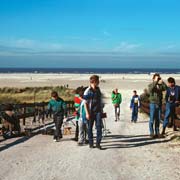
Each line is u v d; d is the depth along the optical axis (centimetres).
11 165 921
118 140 1349
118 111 2234
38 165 923
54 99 1333
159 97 1392
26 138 1410
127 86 7744
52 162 961
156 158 1024
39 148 1176
